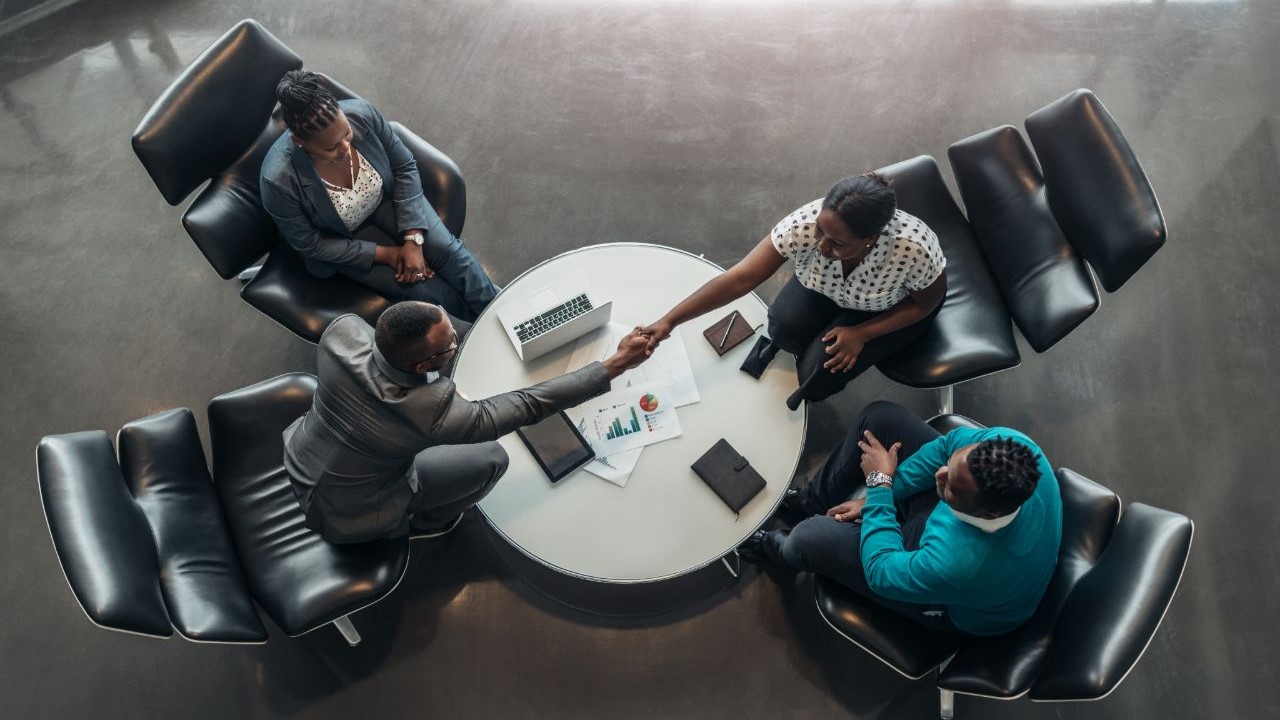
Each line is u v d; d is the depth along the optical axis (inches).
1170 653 109.4
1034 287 104.0
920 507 91.2
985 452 72.2
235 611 87.3
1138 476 120.0
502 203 140.8
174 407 128.0
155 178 102.0
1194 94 146.8
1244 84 147.3
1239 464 119.9
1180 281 131.9
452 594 114.3
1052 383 126.0
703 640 111.2
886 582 82.4
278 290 109.4
